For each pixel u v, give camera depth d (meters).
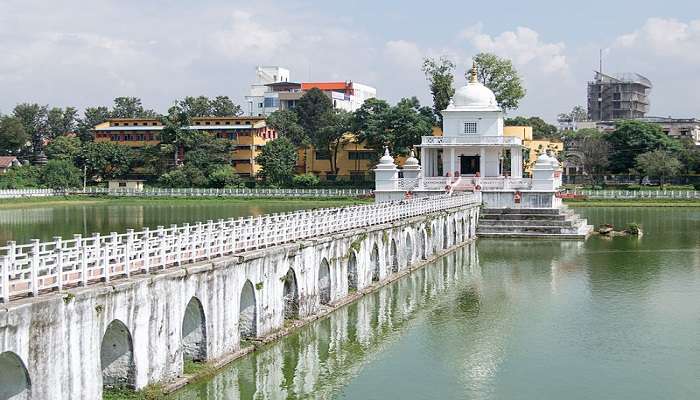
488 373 34.06
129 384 25.95
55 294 22.55
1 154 177.62
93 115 199.38
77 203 133.88
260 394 30.02
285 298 39.09
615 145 161.62
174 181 148.00
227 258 32.00
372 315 43.84
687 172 157.50
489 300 48.94
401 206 60.91
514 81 137.62
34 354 21.25
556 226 82.69
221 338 31.58
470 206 80.88
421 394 31.17
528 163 139.75
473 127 97.50
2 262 21.20
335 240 44.22
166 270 28.22
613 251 71.69
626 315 44.97
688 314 45.22
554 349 37.97
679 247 74.31
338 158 158.75
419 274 58.78
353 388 31.58
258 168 159.88
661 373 34.41
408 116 138.00
